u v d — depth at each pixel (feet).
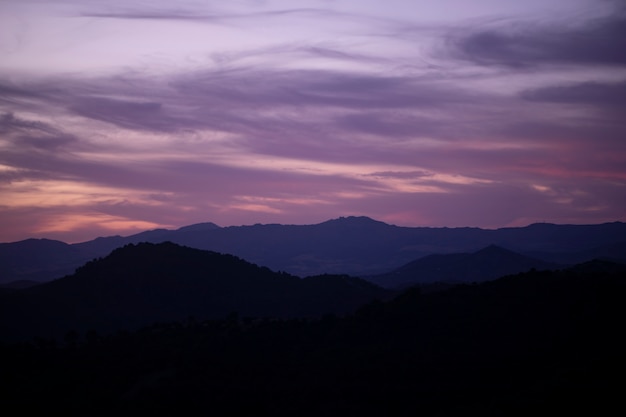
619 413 85.71
